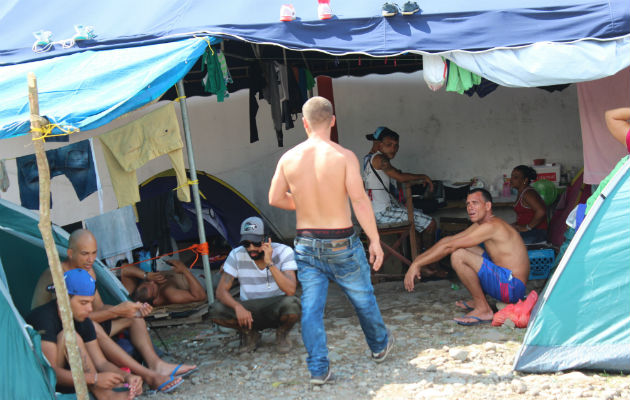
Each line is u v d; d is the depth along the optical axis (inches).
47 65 220.1
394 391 167.3
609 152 232.7
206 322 249.8
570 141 354.0
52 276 155.7
